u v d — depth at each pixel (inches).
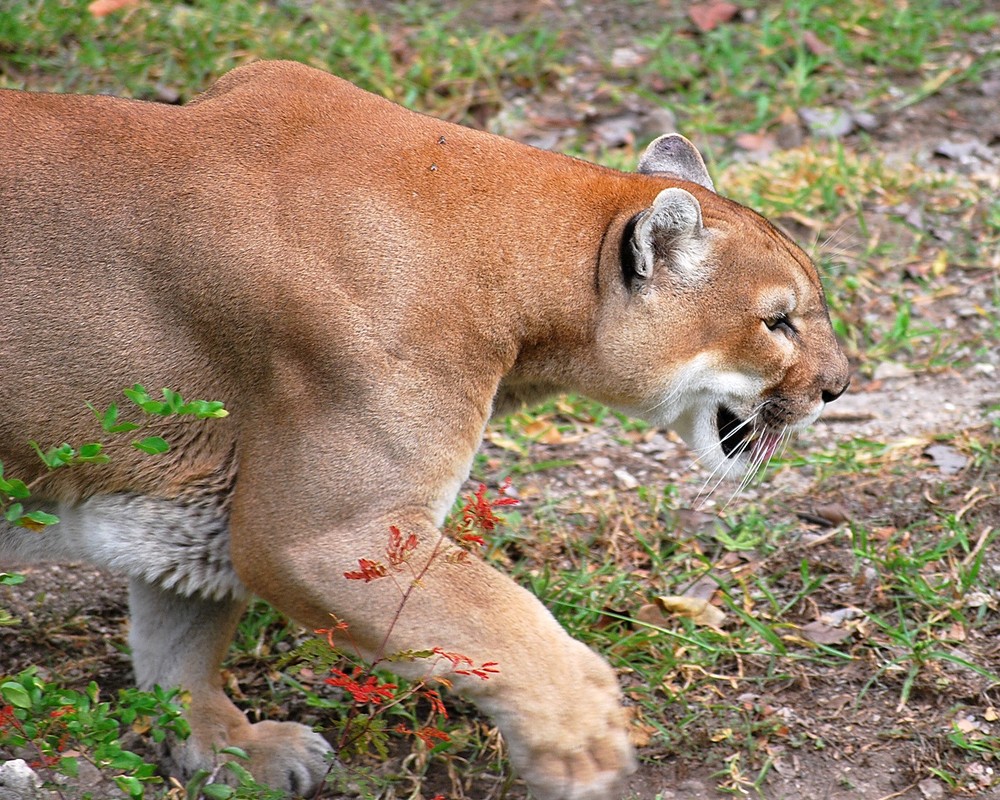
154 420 278.1
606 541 382.0
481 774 306.0
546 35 599.8
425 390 274.8
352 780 299.6
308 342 271.1
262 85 295.1
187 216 275.1
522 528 384.8
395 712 316.5
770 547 377.1
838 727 319.9
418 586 267.9
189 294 274.7
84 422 277.3
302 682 334.3
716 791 304.5
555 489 406.6
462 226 283.6
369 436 271.1
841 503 395.9
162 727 271.3
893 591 358.9
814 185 514.3
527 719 270.5
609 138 551.2
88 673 335.6
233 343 275.4
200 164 279.1
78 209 275.9
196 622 311.6
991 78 592.1
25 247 274.8
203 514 283.3
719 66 584.1
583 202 295.4
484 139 298.7
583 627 345.4
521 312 288.0
